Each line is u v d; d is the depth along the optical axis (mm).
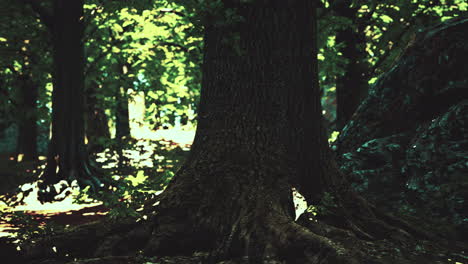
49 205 12133
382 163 8891
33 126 23266
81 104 13961
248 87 6273
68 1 13570
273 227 4965
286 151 6109
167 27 15289
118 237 5336
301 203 5723
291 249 4688
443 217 7137
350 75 15094
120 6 12297
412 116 9227
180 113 18594
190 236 5371
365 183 8664
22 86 18453
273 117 6191
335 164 6586
